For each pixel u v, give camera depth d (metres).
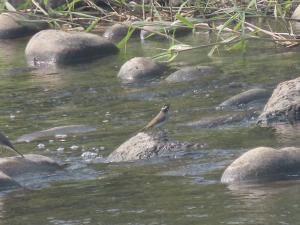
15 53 35.66
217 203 15.68
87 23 39.56
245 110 23.22
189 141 20.23
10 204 16.56
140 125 22.45
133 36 37.84
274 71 27.95
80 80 29.44
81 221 15.24
